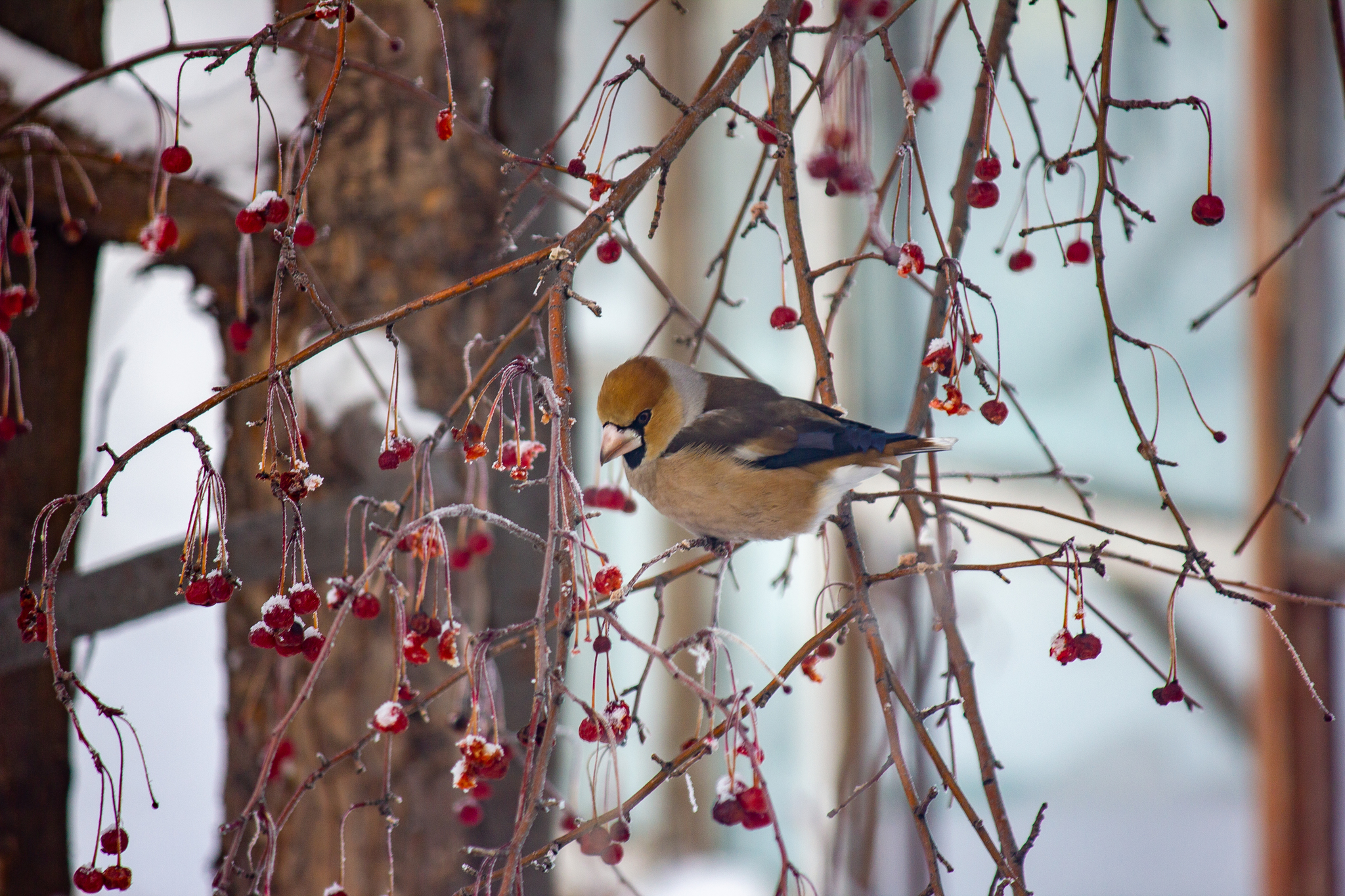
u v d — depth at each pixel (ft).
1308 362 38.50
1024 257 24.66
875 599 28.02
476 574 27.63
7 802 26.66
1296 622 38.06
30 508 26.94
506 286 28.94
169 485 67.36
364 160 27.53
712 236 68.80
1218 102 42.55
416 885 26.96
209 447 16.02
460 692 24.21
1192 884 46.88
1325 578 37.63
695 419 27.53
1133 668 50.01
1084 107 47.67
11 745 26.78
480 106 28.48
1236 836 45.60
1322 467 38.45
